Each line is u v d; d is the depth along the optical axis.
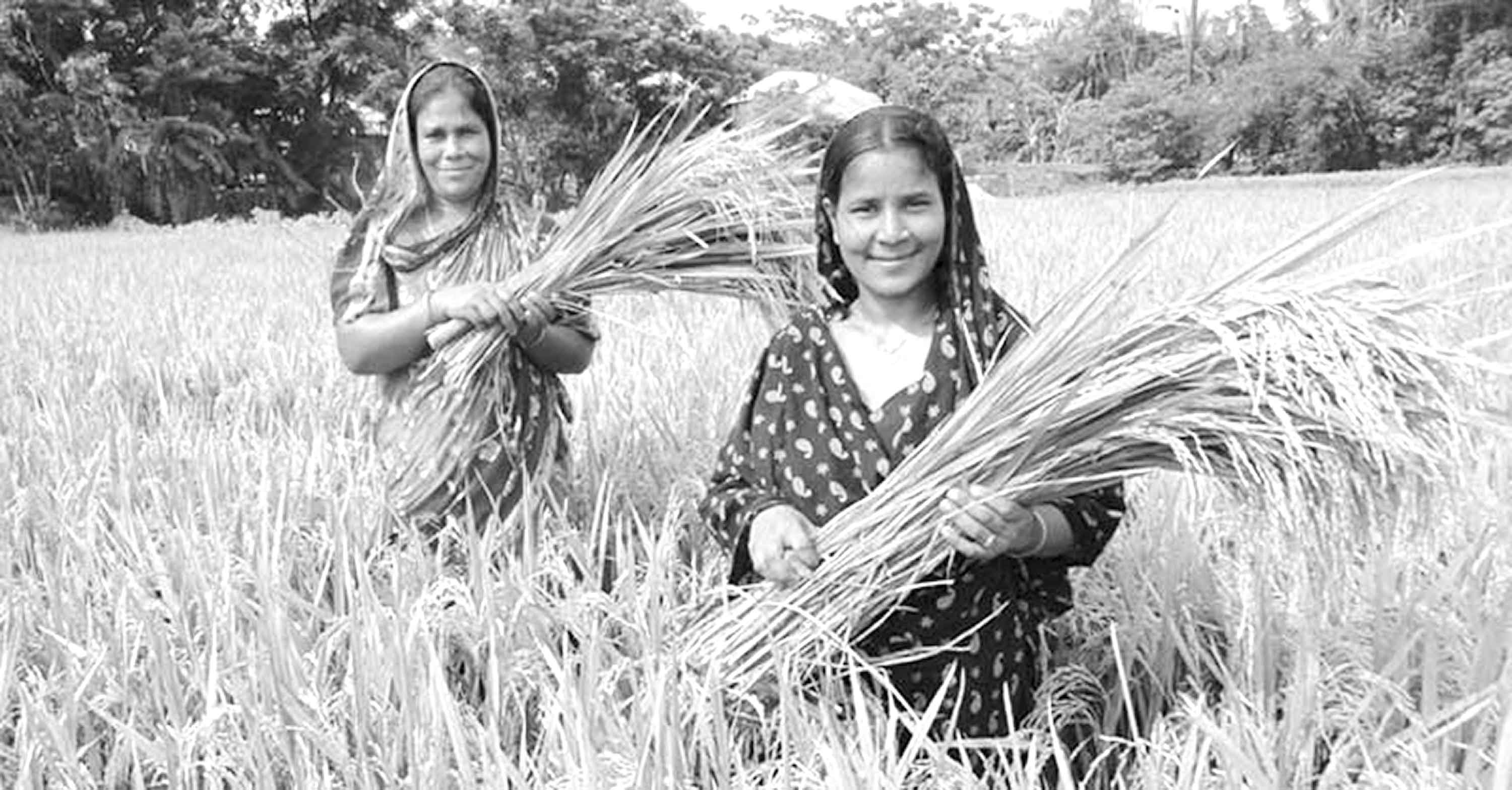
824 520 2.93
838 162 2.85
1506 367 2.38
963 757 2.66
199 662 3.06
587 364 4.05
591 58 37.78
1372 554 3.24
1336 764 2.52
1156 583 3.46
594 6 38.50
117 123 37.19
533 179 30.86
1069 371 2.64
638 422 5.00
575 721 2.66
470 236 3.93
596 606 3.14
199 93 40.59
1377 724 2.84
